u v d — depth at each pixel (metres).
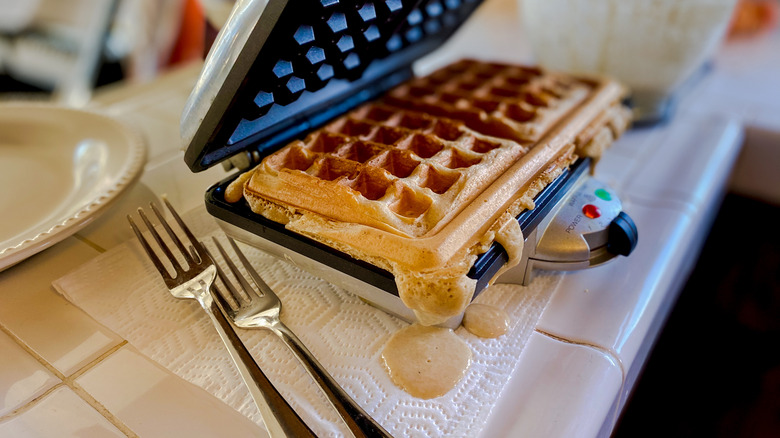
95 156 0.43
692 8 0.43
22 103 0.47
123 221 0.39
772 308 0.55
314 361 0.29
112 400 0.28
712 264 0.58
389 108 0.42
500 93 0.43
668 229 0.38
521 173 0.32
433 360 0.29
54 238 0.34
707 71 0.63
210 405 0.28
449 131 0.38
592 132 0.37
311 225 0.30
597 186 0.36
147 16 0.87
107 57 0.93
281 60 0.31
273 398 0.27
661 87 0.49
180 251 0.35
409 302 0.27
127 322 0.32
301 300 0.33
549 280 0.34
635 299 0.33
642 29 0.45
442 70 0.50
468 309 0.32
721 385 0.52
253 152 0.35
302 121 0.38
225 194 0.33
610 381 0.29
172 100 0.58
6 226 0.37
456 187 0.31
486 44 0.76
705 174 0.44
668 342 0.56
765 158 0.53
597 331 0.31
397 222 0.29
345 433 0.27
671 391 0.53
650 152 0.48
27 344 0.31
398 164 0.34
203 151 0.32
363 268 0.28
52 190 0.41
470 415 0.27
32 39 1.00
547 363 0.30
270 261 0.36
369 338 0.31
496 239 0.29
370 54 0.39
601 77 0.44
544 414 0.27
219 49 0.28
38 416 0.28
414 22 0.40
